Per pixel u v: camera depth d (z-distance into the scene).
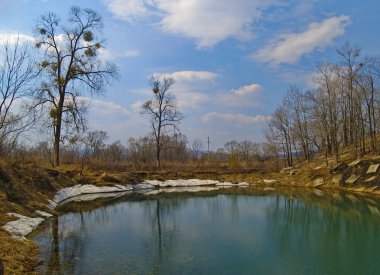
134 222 23.88
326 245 18.67
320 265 15.42
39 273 12.89
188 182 52.62
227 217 26.78
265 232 21.62
